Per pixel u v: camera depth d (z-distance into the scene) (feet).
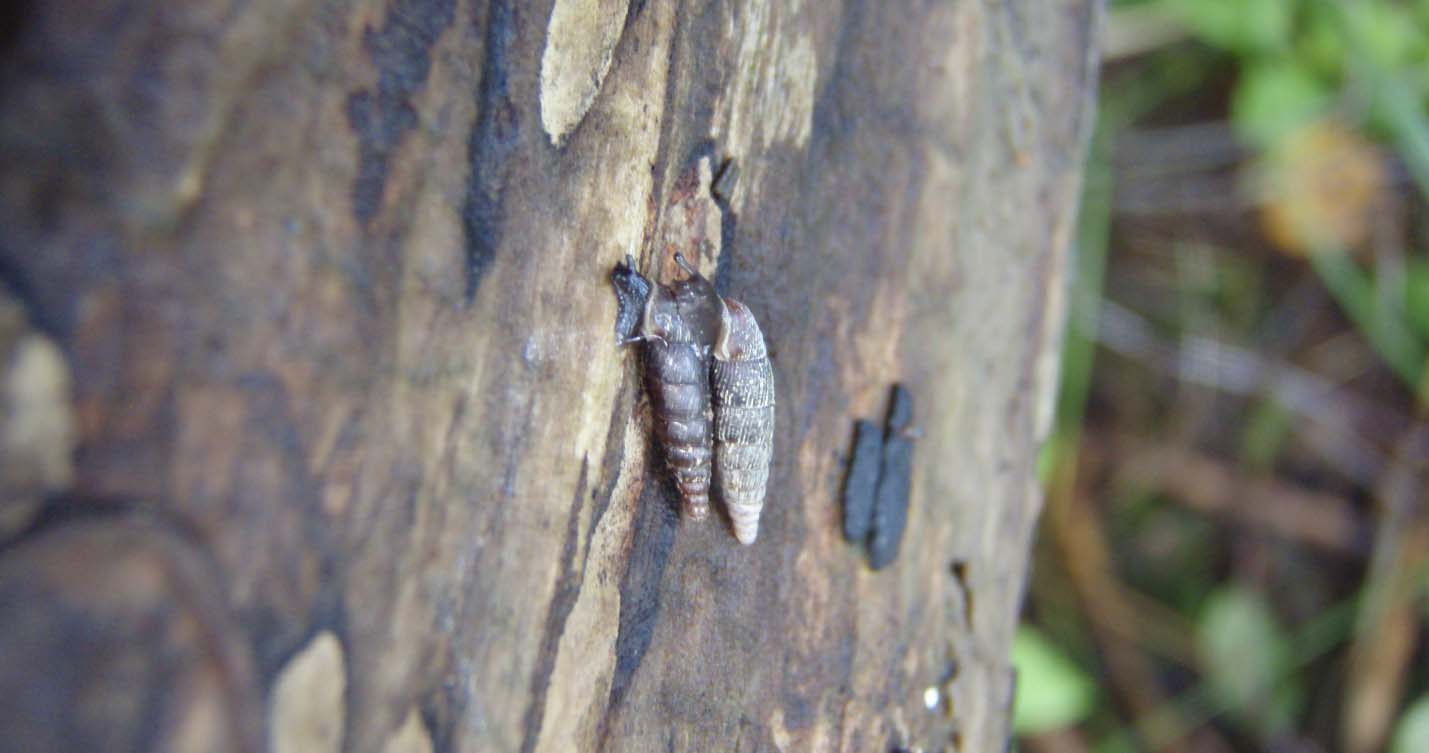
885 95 0.27
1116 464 0.48
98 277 0.18
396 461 0.21
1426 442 0.46
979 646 0.30
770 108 0.26
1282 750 0.45
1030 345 0.31
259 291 0.19
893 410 0.28
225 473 0.19
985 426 0.30
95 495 0.18
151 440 0.19
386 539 0.21
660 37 0.24
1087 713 0.45
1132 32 0.44
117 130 0.18
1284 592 0.47
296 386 0.20
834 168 0.27
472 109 0.22
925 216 0.28
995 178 0.29
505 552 0.23
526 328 0.23
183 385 0.19
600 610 0.24
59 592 0.18
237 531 0.19
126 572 0.18
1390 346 0.45
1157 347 0.49
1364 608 0.45
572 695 0.24
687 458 0.25
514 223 0.22
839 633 0.27
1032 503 0.31
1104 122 0.47
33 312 0.18
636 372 0.25
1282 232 0.47
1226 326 0.49
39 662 0.18
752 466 0.25
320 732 0.20
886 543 0.27
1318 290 0.48
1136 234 0.49
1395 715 0.44
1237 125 0.43
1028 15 0.30
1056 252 0.31
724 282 0.26
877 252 0.27
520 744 0.23
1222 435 0.48
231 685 0.19
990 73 0.29
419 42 0.21
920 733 0.28
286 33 0.19
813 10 0.26
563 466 0.23
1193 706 0.45
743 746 0.26
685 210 0.25
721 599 0.26
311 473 0.20
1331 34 0.41
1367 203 0.45
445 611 0.22
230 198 0.19
